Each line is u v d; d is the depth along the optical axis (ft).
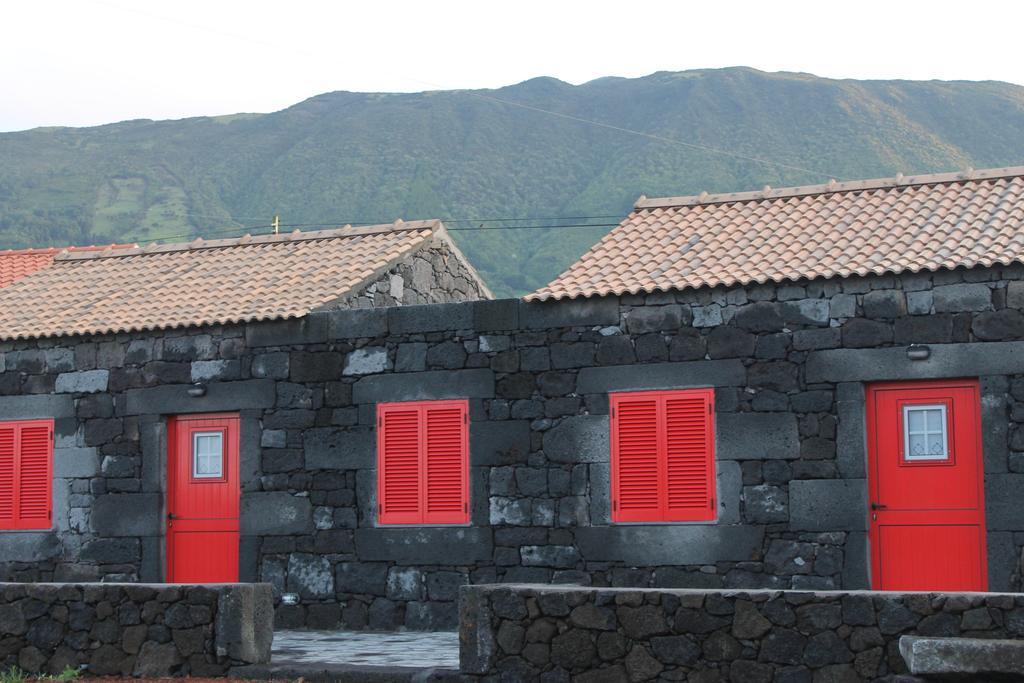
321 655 37.47
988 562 40.55
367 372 48.93
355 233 59.88
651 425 44.83
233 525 50.70
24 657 35.65
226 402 50.75
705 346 44.29
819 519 42.45
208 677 33.78
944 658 25.73
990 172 48.93
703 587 43.57
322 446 49.26
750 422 43.50
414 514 47.75
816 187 51.31
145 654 34.50
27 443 53.88
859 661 26.96
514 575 46.11
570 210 428.97
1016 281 40.96
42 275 61.62
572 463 45.70
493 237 399.44
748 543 43.19
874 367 42.24
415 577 47.44
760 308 43.73
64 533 52.80
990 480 40.73
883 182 50.26
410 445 48.06
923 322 41.83
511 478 46.50
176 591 34.45
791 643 27.61
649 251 48.65
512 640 30.04
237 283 55.36
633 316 45.32
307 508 49.21
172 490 51.78
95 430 52.70
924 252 42.98
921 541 41.96
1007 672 25.25
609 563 44.93
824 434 42.63
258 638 34.22
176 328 51.44
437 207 443.32
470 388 47.34
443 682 30.99
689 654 28.43
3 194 465.47
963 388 41.78
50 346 53.83
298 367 49.90
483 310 47.39
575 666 29.37
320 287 53.06
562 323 46.24
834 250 44.96
